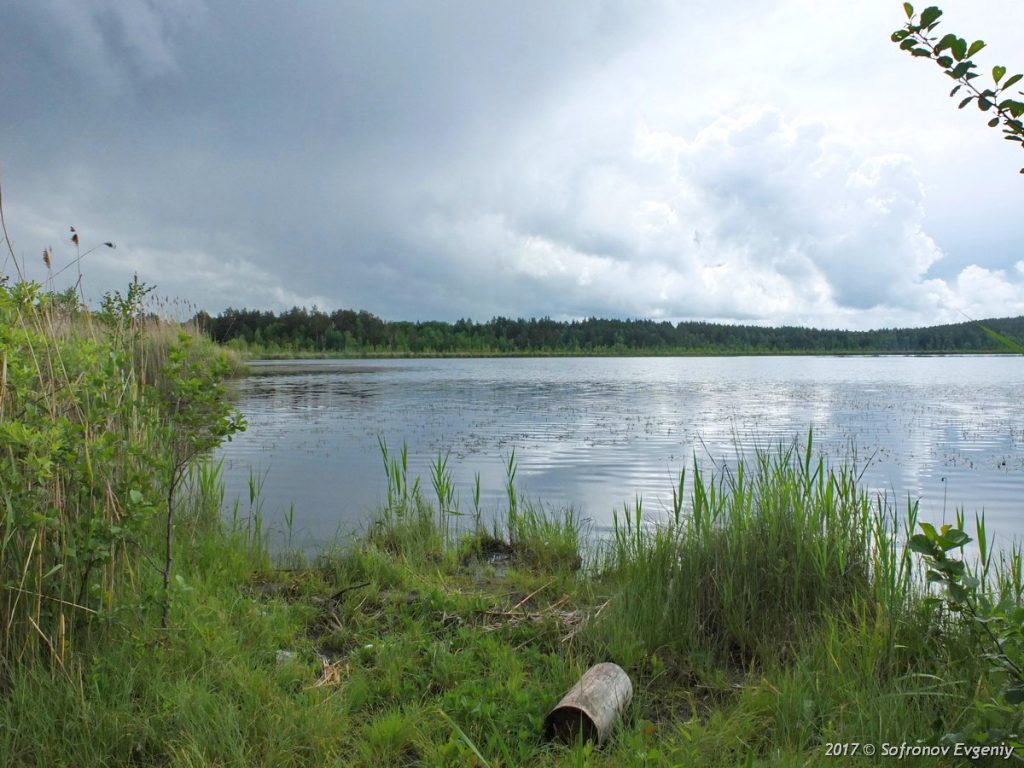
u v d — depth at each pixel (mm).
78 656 3424
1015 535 6797
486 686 3592
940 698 3299
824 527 4723
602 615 4430
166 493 6062
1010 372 46750
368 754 2982
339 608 4719
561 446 12594
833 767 2857
